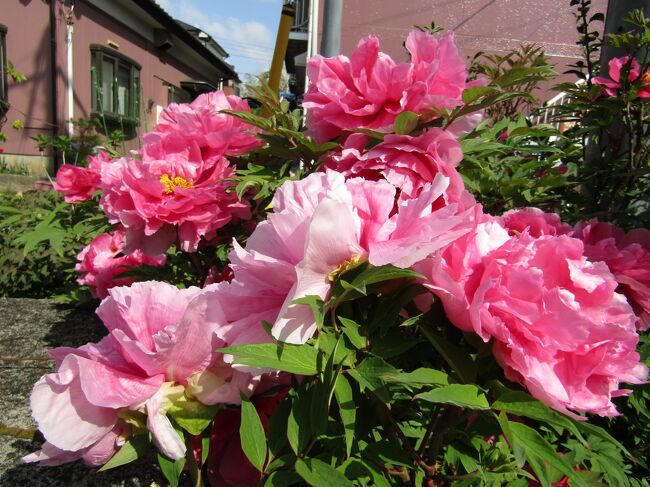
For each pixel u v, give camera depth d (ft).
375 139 3.55
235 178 4.25
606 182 5.79
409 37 3.53
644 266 3.75
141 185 4.28
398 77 3.39
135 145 43.32
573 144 6.53
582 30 6.64
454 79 3.49
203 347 2.22
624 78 5.24
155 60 47.78
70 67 34.76
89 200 6.91
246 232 5.28
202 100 5.12
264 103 4.43
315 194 2.21
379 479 2.12
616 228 4.25
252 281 2.23
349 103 3.66
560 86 5.80
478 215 2.19
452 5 16.72
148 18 43.60
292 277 2.12
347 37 16.78
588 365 1.99
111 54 39.09
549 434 3.55
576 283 2.19
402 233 2.11
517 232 3.49
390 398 1.88
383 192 2.24
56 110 34.04
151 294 2.42
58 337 6.39
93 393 2.05
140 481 3.21
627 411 4.29
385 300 2.23
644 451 4.20
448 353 2.08
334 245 1.98
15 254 9.93
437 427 2.39
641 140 5.65
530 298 1.95
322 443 2.31
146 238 4.56
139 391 2.17
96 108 37.86
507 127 4.75
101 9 37.91
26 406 4.33
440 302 2.32
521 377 2.02
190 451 2.35
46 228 6.57
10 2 31.17
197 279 6.08
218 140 4.53
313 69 3.83
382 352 2.16
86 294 7.67
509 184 4.57
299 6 25.12
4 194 13.00
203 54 55.57
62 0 33.78
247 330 2.19
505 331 1.91
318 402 1.94
